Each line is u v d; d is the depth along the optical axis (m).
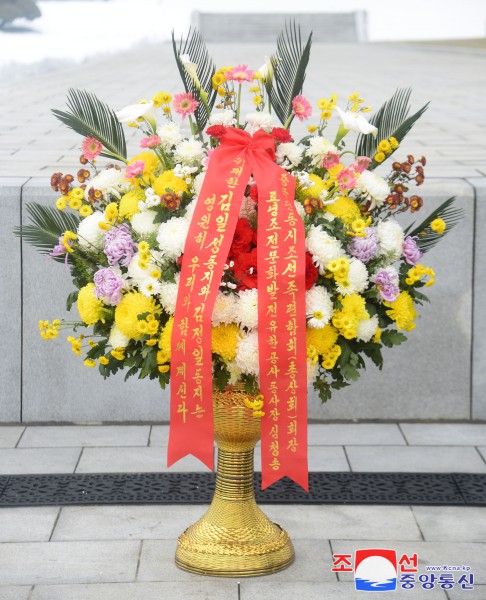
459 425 5.59
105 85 15.27
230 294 3.39
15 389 5.54
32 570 3.82
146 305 3.41
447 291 5.53
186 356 3.34
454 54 28.41
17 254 5.42
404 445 5.28
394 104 4.06
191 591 3.65
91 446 5.22
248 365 3.36
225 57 24.03
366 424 5.60
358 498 4.56
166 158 3.68
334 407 5.62
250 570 3.75
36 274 5.44
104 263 3.64
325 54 28.42
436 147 7.83
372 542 4.11
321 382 3.64
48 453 5.11
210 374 3.35
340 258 3.35
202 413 3.39
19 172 6.12
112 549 4.01
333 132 8.48
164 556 3.95
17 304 5.47
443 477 4.82
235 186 3.43
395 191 3.68
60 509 4.41
